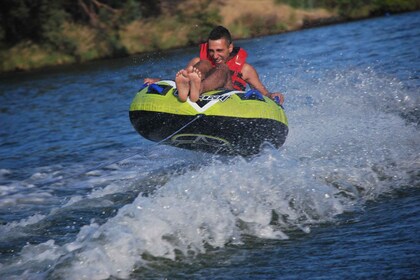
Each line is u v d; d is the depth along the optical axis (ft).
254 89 74.38
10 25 294.05
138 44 288.51
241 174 61.41
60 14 290.56
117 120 123.24
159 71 204.85
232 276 46.93
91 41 287.69
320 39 228.22
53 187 76.07
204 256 50.21
